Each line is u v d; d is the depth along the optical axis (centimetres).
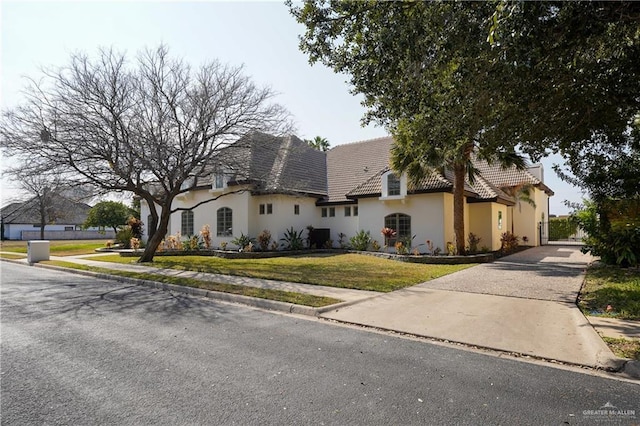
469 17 545
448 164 1639
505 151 888
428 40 589
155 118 1525
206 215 2347
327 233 2222
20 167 1371
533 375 436
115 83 1435
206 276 1196
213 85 1557
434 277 1141
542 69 574
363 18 660
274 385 409
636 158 995
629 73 646
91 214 4194
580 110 724
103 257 2027
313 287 984
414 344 554
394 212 1928
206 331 624
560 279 1072
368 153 2464
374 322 665
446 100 657
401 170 1700
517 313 702
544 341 546
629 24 542
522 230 2589
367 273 1234
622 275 1054
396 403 367
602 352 481
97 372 446
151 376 433
